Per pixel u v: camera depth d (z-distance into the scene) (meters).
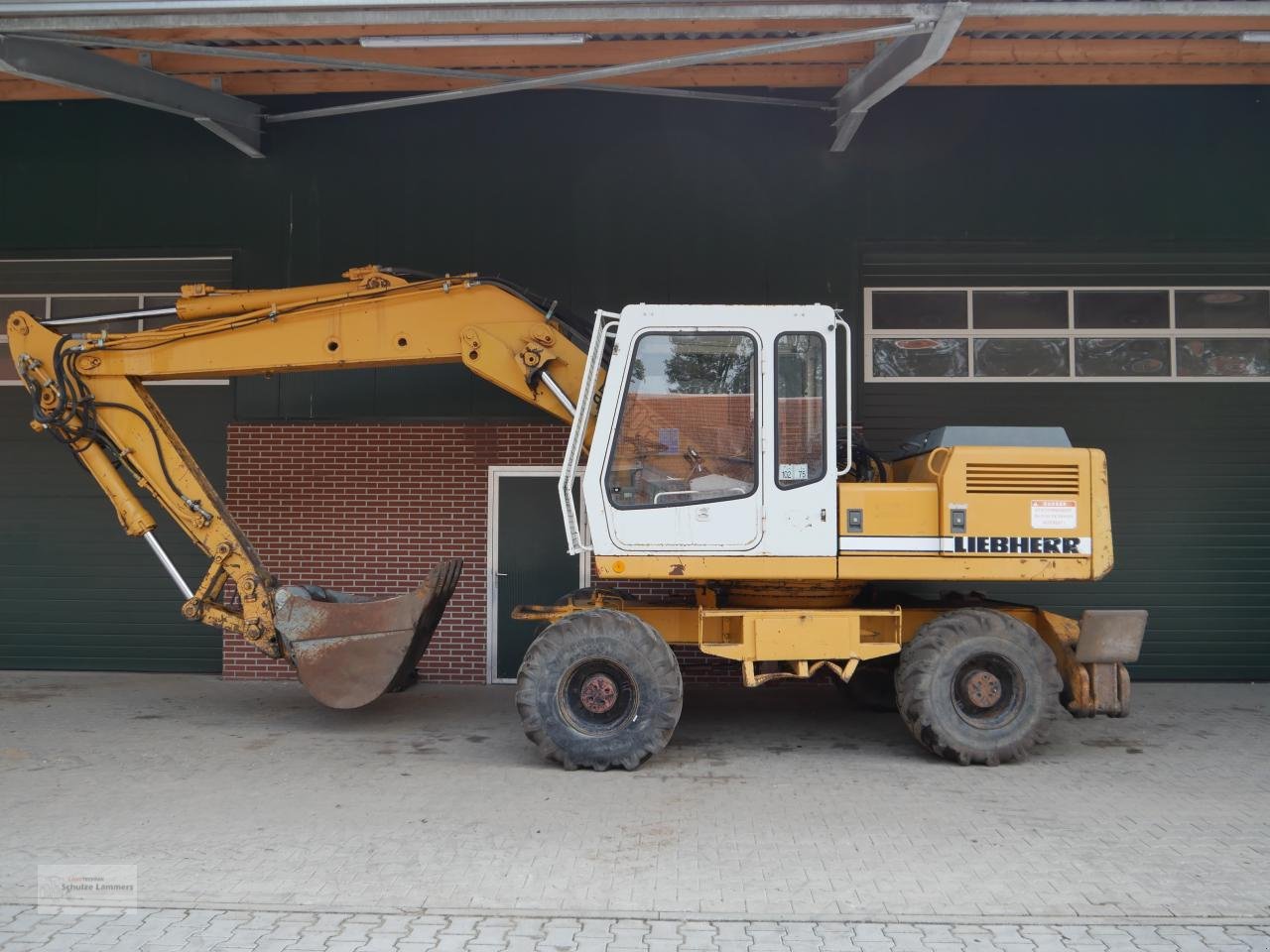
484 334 7.88
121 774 7.09
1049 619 8.11
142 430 8.24
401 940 4.39
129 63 9.06
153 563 11.02
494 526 10.50
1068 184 10.55
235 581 8.25
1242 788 6.80
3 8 7.33
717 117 10.59
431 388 10.55
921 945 4.37
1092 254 10.58
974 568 7.28
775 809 6.29
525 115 10.65
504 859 5.40
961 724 7.30
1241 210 10.52
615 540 7.21
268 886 5.01
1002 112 10.58
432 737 8.25
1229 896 4.91
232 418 10.70
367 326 8.03
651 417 7.27
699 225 10.55
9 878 5.11
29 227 10.88
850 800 6.49
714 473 7.25
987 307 10.65
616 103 10.60
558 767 7.32
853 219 10.53
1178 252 10.55
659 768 7.30
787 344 7.30
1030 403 10.60
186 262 10.98
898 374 10.63
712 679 10.45
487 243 10.61
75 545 11.04
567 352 7.86
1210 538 10.52
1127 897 4.90
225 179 10.77
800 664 7.39
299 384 10.64
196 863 5.32
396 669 8.03
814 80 10.01
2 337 11.08
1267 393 10.59
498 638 10.47
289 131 10.75
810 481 7.24
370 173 10.69
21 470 11.08
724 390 7.29
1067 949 4.33
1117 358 10.62
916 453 8.07
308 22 7.51
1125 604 10.49
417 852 5.51
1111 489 10.56
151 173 10.84
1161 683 10.48
